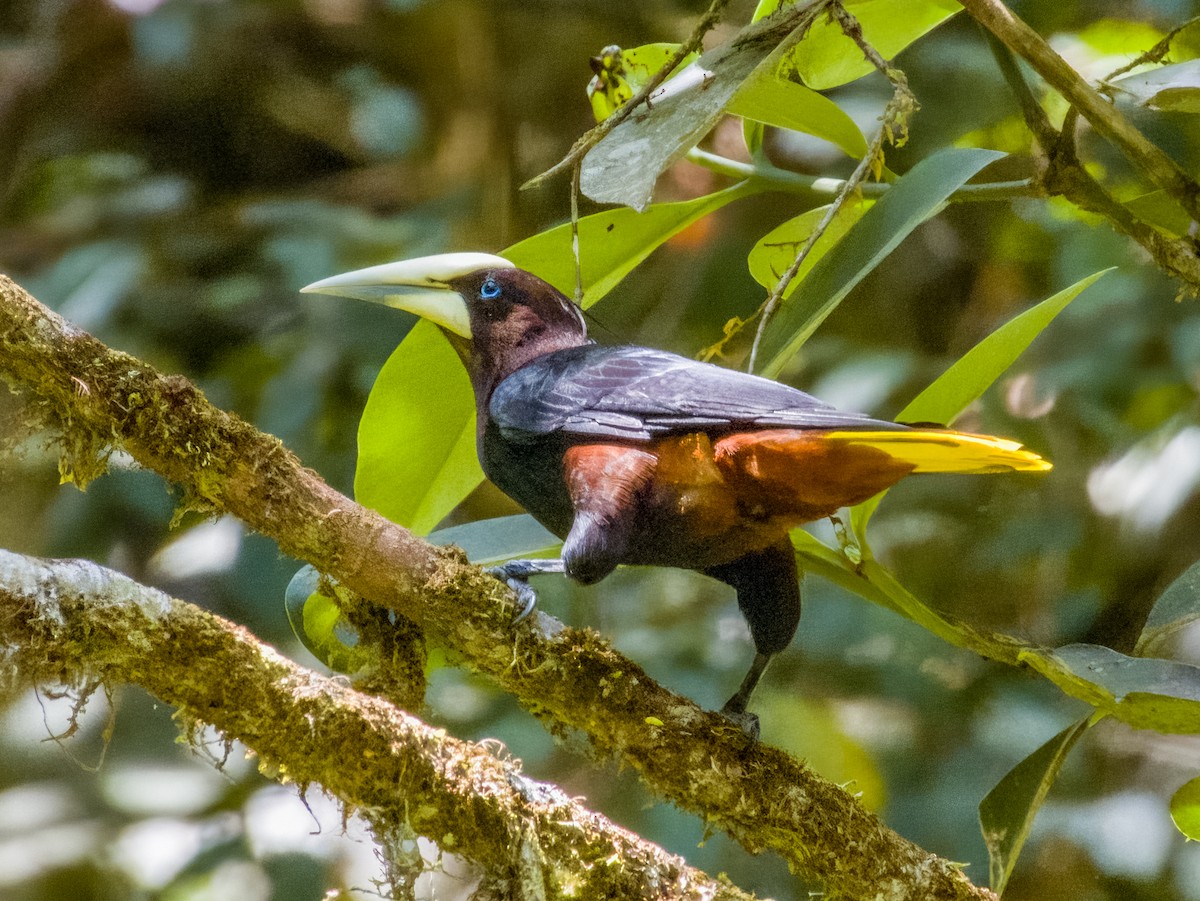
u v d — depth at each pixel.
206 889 10.31
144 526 11.70
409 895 5.26
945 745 10.99
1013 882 10.84
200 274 13.27
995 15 5.71
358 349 11.98
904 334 12.71
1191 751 10.70
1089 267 11.23
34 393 5.64
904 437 5.70
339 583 5.85
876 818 5.90
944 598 11.60
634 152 5.54
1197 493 11.11
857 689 11.25
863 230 6.21
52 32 14.41
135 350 12.60
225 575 11.42
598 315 12.78
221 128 14.62
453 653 6.34
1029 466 5.68
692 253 12.81
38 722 10.99
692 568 6.66
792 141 12.35
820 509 6.14
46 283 12.75
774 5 6.84
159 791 10.82
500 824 5.34
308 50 14.43
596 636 5.82
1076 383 11.13
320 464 11.68
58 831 10.62
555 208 13.70
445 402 7.21
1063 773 10.86
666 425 6.25
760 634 6.60
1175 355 10.73
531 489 6.75
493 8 13.91
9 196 14.20
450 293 7.23
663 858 5.62
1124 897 10.66
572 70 13.85
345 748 5.19
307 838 10.43
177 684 5.11
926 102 11.62
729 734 5.82
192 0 13.70
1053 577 11.41
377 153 14.56
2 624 4.91
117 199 13.53
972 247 12.46
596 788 10.66
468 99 13.94
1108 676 5.79
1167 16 10.41
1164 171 5.76
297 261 12.45
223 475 5.62
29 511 11.47
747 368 6.38
